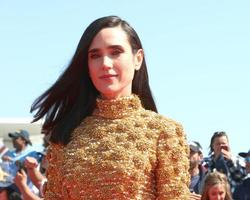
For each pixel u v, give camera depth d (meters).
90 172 4.08
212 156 11.68
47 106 4.51
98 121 4.29
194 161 10.86
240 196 10.86
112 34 4.22
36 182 9.19
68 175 4.14
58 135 4.34
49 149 4.41
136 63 4.38
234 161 11.48
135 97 4.31
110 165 4.05
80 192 4.09
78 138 4.25
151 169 4.12
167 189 4.09
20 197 9.62
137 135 4.15
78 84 4.43
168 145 4.15
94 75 4.26
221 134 11.55
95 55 4.26
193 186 10.73
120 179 4.02
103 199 4.03
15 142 13.05
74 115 4.38
